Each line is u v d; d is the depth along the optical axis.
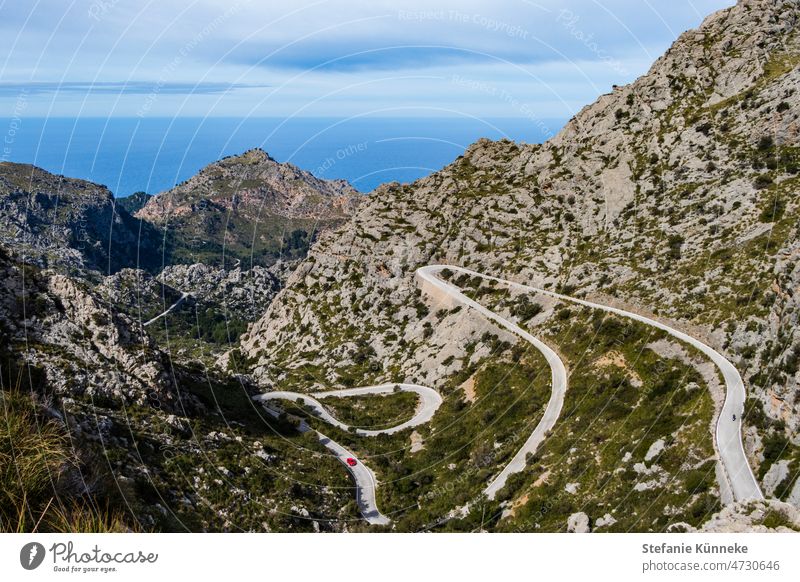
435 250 155.62
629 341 85.12
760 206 98.31
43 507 18.52
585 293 108.19
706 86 133.88
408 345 135.25
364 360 138.50
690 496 49.22
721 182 110.31
